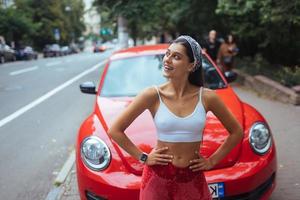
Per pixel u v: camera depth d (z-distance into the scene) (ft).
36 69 87.40
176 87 9.23
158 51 21.26
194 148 9.26
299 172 18.56
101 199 13.33
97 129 14.71
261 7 42.57
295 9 38.17
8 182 20.01
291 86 35.91
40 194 18.39
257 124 14.62
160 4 66.59
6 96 47.80
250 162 13.62
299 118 28.71
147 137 13.88
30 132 29.91
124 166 13.35
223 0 46.98
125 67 20.34
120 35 76.43
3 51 118.52
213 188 12.89
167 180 9.30
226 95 17.48
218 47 46.70
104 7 68.18
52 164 22.48
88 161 13.74
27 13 201.16
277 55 51.93
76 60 125.90
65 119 33.81
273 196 16.22
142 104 9.30
